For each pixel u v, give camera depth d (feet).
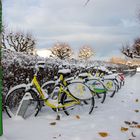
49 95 18.79
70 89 18.70
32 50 123.65
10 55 20.84
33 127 16.07
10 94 17.97
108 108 22.65
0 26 13.11
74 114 19.57
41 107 19.62
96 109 21.86
